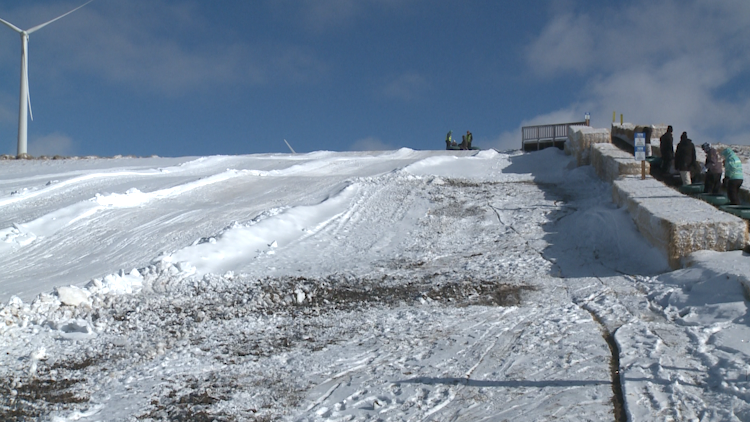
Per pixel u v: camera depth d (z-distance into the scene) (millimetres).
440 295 10781
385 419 5934
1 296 11188
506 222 16422
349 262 13617
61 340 8711
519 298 10359
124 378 7238
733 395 5898
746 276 8930
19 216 17703
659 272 11367
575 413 5820
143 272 12133
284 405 6355
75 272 13008
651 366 6809
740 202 15227
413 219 17219
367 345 8203
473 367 7168
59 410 6320
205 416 6102
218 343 8492
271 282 11977
